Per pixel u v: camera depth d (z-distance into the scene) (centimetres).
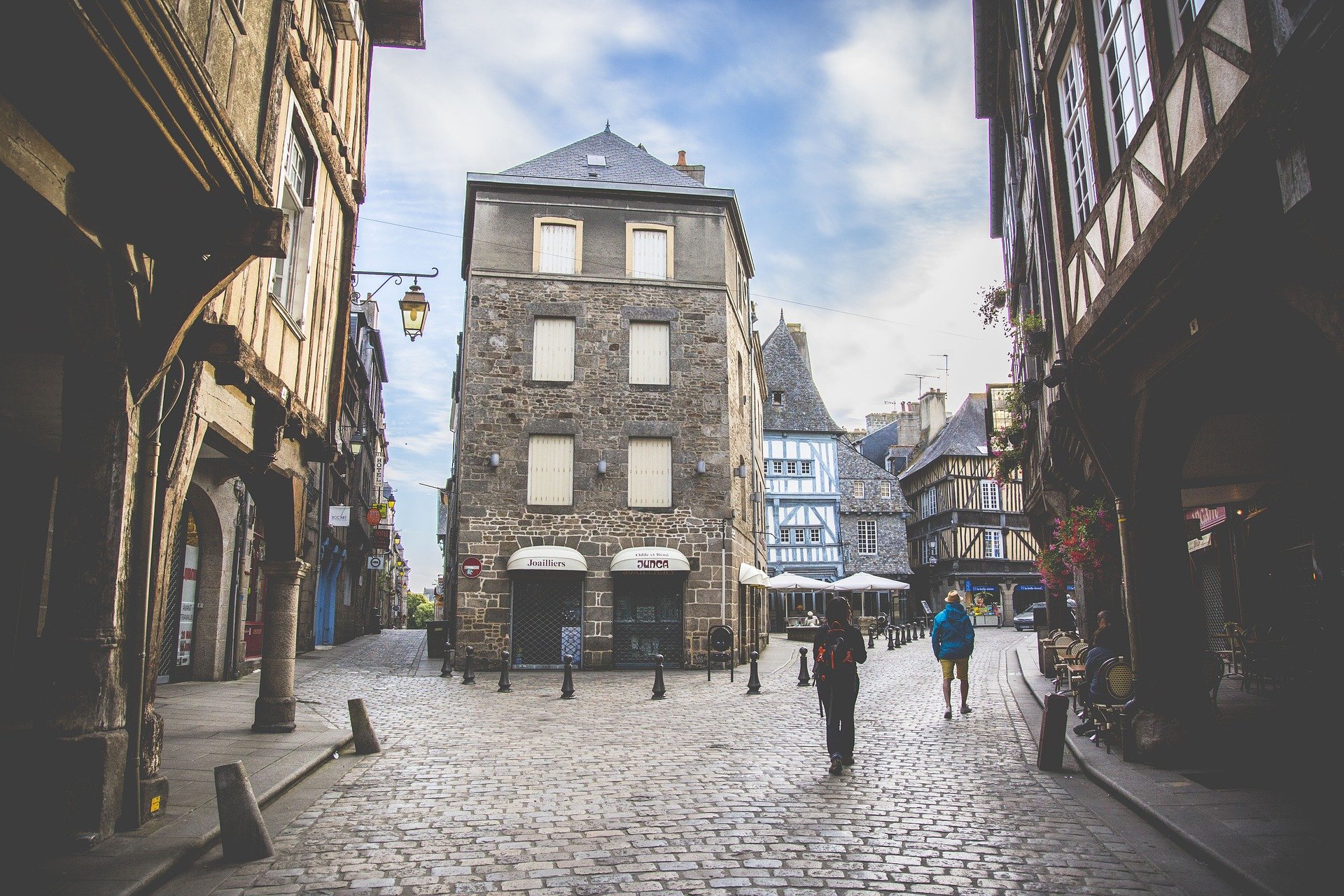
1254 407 730
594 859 481
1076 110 818
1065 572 1302
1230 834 496
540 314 1995
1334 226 369
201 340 581
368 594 4262
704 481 1988
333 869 465
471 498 1902
